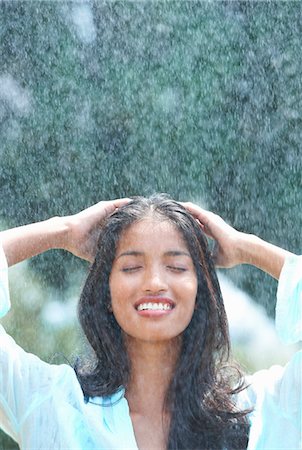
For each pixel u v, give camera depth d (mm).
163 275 3057
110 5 7141
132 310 3027
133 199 3215
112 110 7117
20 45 7039
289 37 7195
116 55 7160
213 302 3158
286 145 7180
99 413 3018
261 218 7156
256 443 3029
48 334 6688
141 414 3074
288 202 7156
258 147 7180
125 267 3082
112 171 7062
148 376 3094
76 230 3283
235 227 7137
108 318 3141
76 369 3176
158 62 7188
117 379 3084
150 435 3041
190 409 3049
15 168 6914
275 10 7207
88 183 7004
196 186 7152
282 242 7141
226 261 3311
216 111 7195
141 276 3057
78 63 7102
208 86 7207
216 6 7199
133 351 3111
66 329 6703
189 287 3049
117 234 3115
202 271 3139
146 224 3104
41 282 6734
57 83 7062
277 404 3068
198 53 7215
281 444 3035
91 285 3160
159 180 7102
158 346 3086
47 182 6945
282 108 7188
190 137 7160
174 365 3109
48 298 6734
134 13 7164
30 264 6742
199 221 3352
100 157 7051
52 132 7008
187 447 3014
